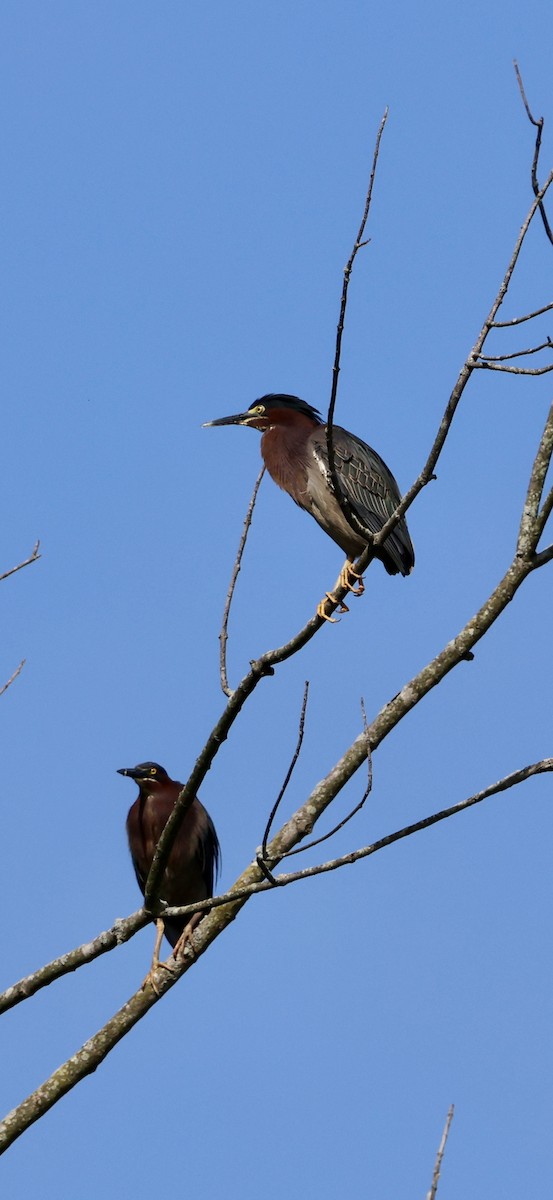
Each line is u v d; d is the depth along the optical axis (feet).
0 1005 32.94
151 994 36.14
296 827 37.96
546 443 34.22
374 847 30.27
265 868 30.04
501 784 31.14
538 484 34.55
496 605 35.60
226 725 31.60
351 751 38.24
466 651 36.37
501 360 28.45
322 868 30.19
